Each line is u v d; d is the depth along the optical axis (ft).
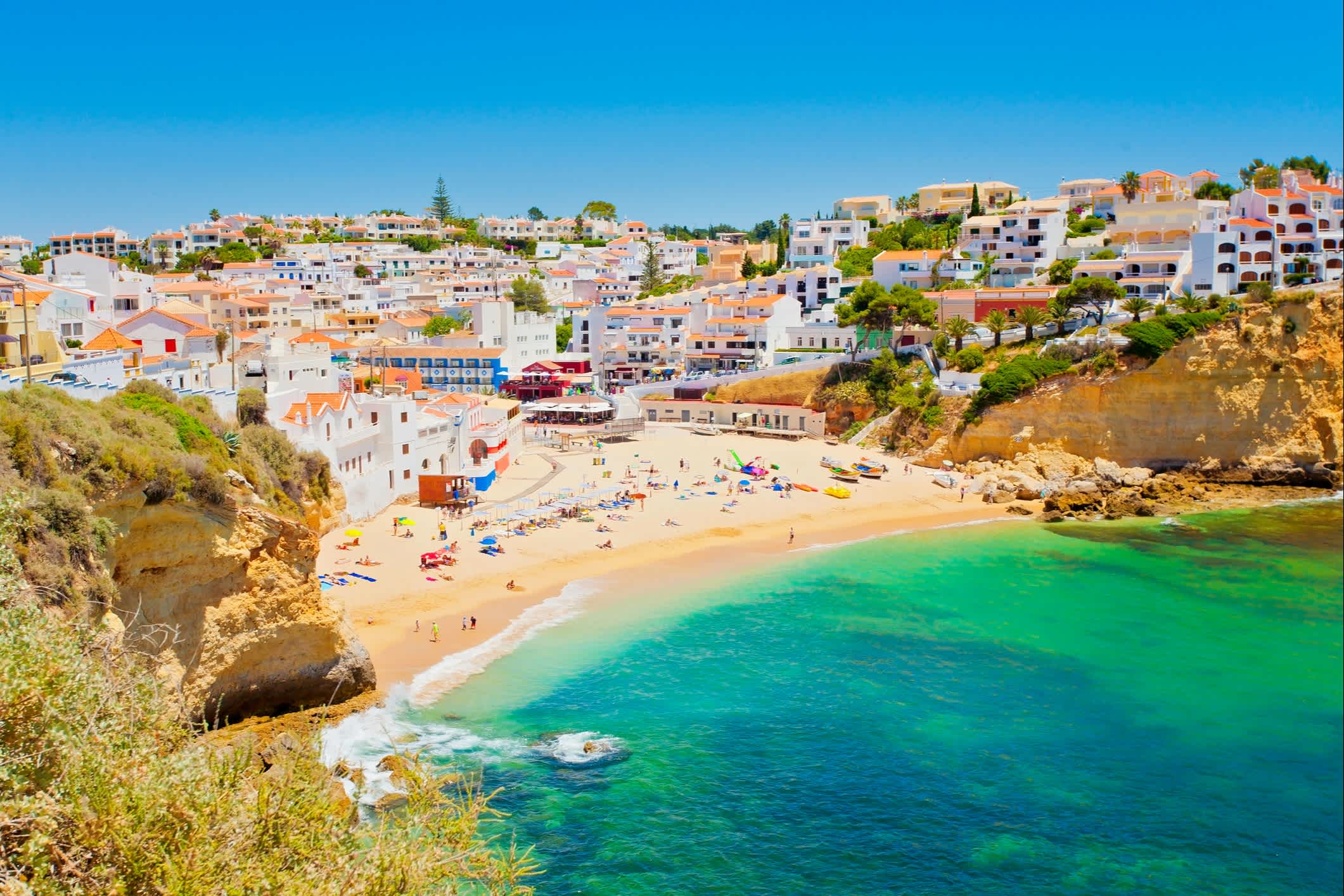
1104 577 250.57
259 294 578.25
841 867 128.16
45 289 323.78
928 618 219.41
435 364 520.83
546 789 144.25
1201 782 149.28
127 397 176.96
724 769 151.64
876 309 428.97
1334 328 355.56
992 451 366.02
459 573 237.04
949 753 157.58
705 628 211.41
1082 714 171.53
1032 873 127.85
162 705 74.69
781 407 436.76
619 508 307.37
